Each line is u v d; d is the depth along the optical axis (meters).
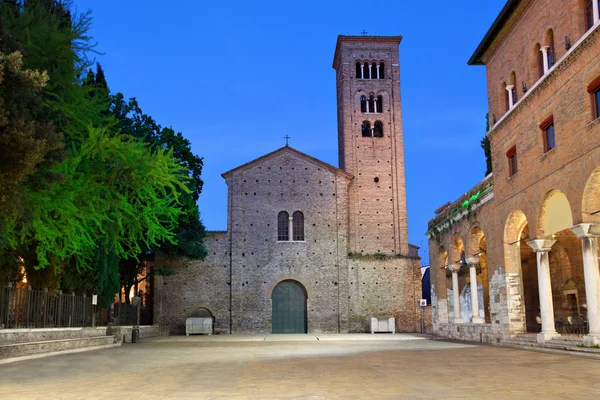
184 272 51.19
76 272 33.19
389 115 57.06
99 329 31.44
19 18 21.41
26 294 24.31
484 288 40.44
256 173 53.44
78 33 23.42
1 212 17.08
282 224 52.91
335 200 53.50
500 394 11.02
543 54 25.30
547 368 16.20
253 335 47.19
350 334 47.81
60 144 17.31
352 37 58.16
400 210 54.91
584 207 21.44
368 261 52.97
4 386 13.36
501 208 29.47
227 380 14.12
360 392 11.49
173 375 15.58
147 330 45.25
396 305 52.28
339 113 60.59
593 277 21.25
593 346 20.80
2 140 15.36
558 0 23.70
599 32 20.20
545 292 25.14
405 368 16.72
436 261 41.44
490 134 31.16
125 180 24.08
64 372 16.69
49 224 21.34
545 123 24.75
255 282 51.53
